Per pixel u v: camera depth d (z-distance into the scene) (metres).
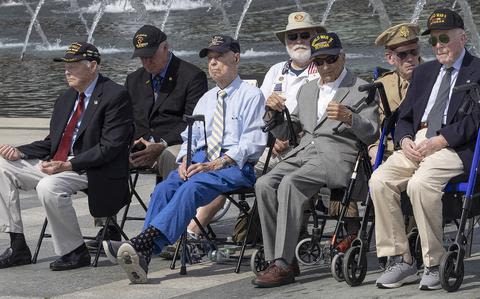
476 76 18.77
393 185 18.59
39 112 42.91
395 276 18.56
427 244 18.14
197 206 20.08
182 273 20.56
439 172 18.16
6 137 35.62
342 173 19.88
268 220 19.77
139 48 23.70
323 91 20.64
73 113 22.27
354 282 18.84
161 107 23.91
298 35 22.95
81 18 82.50
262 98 21.44
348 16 71.38
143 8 81.44
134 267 19.52
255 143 21.00
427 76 19.47
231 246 22.48
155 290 19.30
